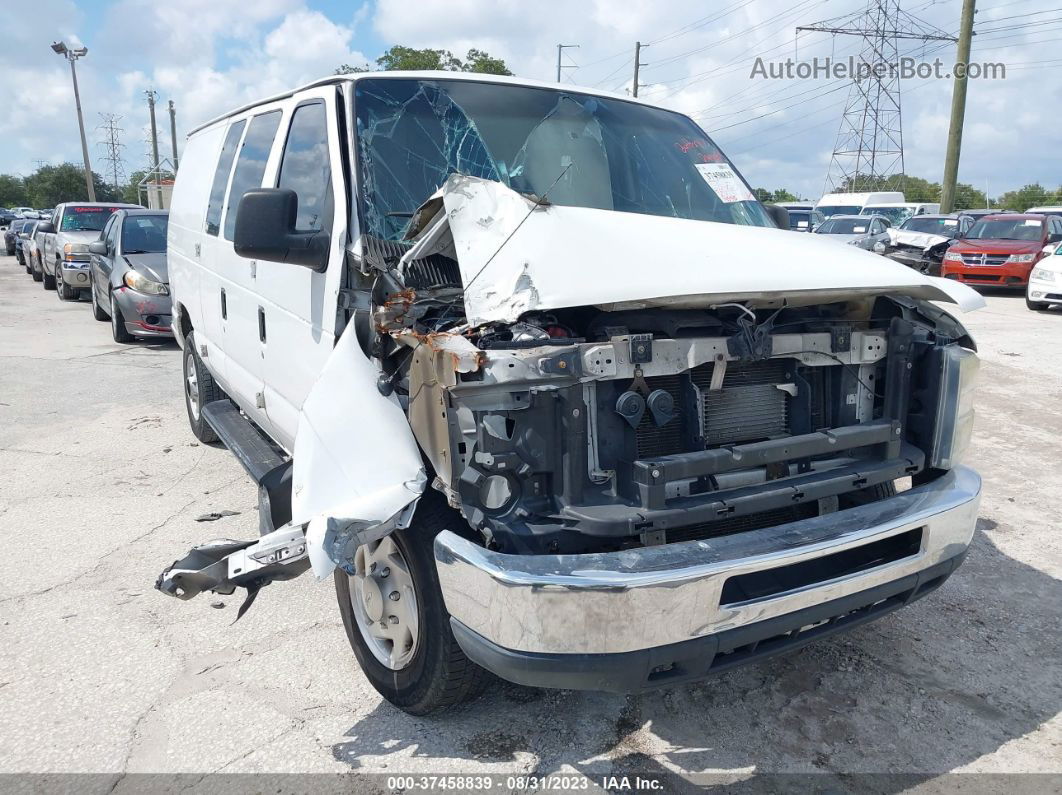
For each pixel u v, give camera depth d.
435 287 3.04
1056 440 6.72
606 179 3.91
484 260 2.70
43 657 3.46
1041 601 4.00
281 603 3.96
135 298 10.69
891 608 2.93
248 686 3.27
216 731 2.98
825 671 3.39
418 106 3.73
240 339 4.71
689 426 2.74
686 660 2.45
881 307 3.23
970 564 4.41
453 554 2.47
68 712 3.08
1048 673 3.39
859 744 2.93
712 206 4.09
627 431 2.61
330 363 2.92
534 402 2.48
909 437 3.22
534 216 2.81
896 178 51.66
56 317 14.02
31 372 9.30
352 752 2.88
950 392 3.10
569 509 2.52
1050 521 5.01
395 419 2.69
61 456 6.23
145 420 7.26
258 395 4.45
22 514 5.05
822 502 2.97
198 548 3.06
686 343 2.66
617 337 2.56
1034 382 8.74
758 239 3.19
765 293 2.67
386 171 3.47
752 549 2.48
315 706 3.14
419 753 2.88
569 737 2.97
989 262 16.97
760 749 2.90
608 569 2.34
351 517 2.49
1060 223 19.34
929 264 19.53
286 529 2.82
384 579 3.08
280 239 3.28
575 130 4.02
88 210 17.14
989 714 3.11
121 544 4.61
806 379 3.02
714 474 2.68
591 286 2.55
